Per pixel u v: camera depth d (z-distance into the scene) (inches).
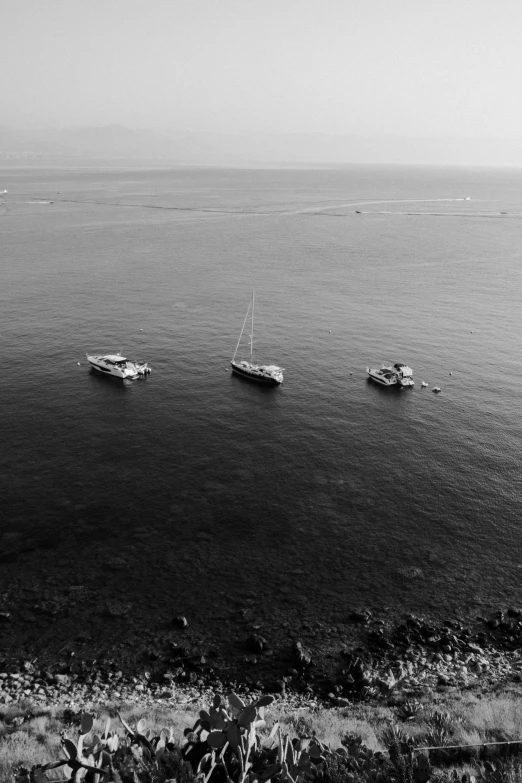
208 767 506.6
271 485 2317.9
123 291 5403.5
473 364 3740.2
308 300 5255.9
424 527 2065.7
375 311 4943.4
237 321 4589.1
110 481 2319.1
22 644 1539.1
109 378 3422.7
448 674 1449.3
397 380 3383.4
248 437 2721.5
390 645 1552.7
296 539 1996.8
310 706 1341.0
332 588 1771.7
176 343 4057.6
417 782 564.4
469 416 2972.4
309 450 2603.3
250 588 1765.5
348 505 2191.2
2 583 1754.4
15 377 3380.9
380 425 2859.3
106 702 1343.5
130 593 1733.5
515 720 1039.0
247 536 2007.9
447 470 2433.6
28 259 6801.2
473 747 860.6
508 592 1761.8
